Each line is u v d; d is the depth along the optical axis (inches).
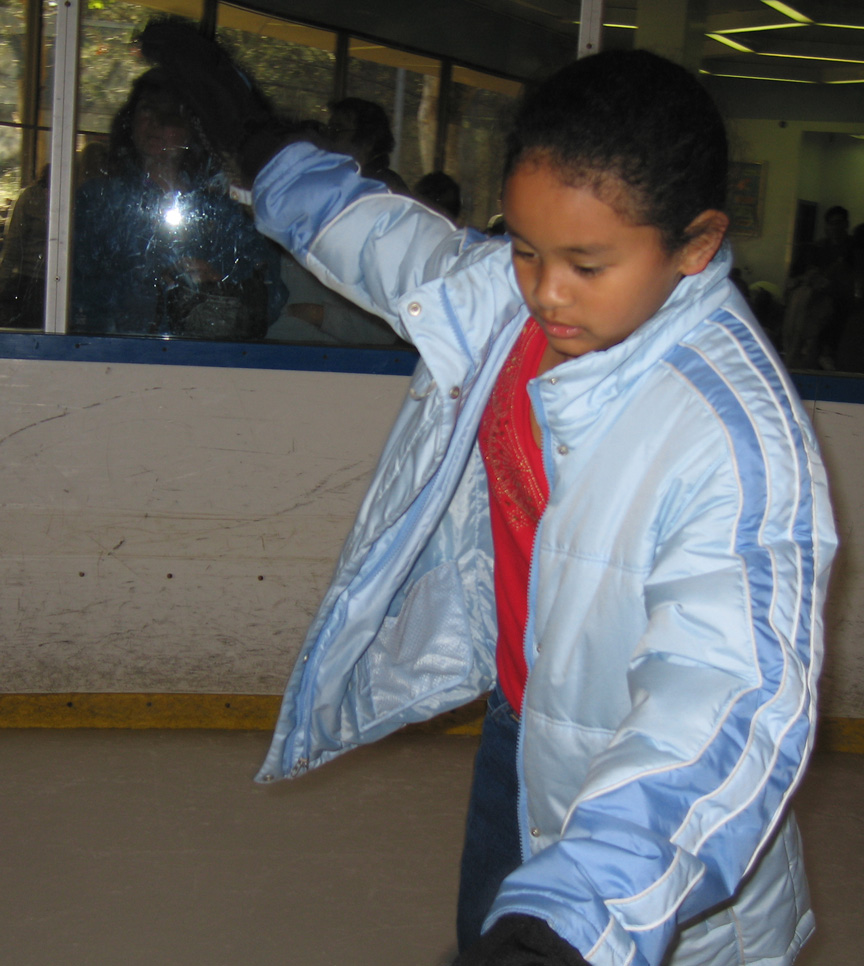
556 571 39.3
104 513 111.0
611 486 37.1
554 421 37.9
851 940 85.6
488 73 109.7
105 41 102.7
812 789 112.5
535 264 33.3
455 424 46.4
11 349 106.2
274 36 104.3
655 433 36.1
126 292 108.5
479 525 54.6
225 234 109.0
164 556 113.0
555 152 30.7
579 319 33.0
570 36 110.2
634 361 36.3
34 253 106.0
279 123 58.9
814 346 117.3
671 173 30.9
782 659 31.6
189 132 105.0
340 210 54.0
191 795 101.6
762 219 112.7
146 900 84.4
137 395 109.3
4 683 112.7
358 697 58.0
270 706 117.3
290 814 99.5
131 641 114.2
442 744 117.0
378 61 106.8
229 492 113.0
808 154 111.7
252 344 110.7
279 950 79.4
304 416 112.9
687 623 32.3
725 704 30.8
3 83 102.4
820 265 114.4
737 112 110.8
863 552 121.2
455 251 49.6
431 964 78.8
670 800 29.5
